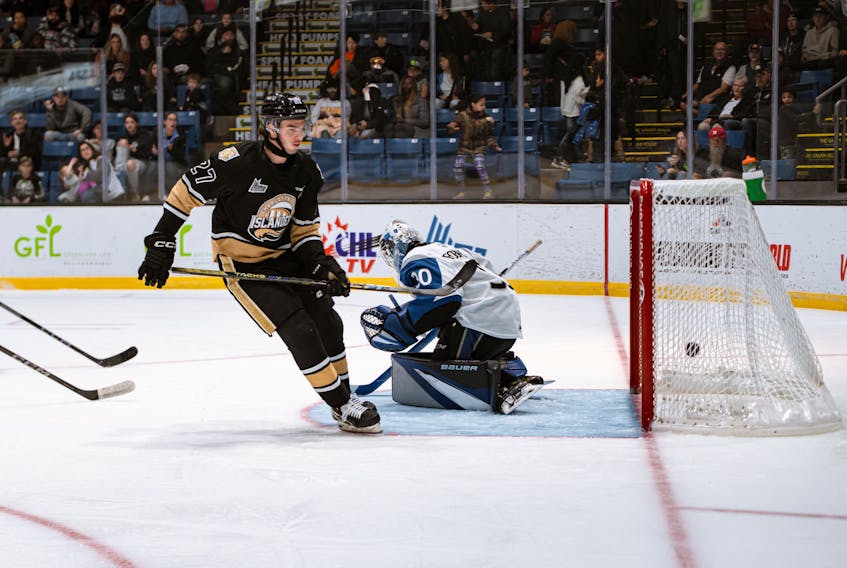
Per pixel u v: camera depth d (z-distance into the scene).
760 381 5.24
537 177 13.48
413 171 13.82
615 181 13.20
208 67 14.39
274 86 14.63
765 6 12.62
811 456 4.67
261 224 5.12
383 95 13.84
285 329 5.08
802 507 3.88
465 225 13.20
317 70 14.57
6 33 16.67
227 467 4.58
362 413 5.21
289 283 5.19
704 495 4.05
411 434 5.22
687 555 3.34
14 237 14.14
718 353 5.30
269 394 6.52
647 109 13.15
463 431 5.27
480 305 5.79
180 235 14.02
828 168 12.14
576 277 12.79
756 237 5.38
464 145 13.61
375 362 7.91
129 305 12.16
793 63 12.46
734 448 4.84
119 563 3.33
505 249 13.09
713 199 5.32
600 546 3.43
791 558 3.30
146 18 14.53
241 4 14.50
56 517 3.84
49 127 14.39
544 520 3.73
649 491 4.11
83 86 14.38
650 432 5.21
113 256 14.02
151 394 6.55
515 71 13.58
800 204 11.19
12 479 4.42
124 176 14.33
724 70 12.77
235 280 5.18
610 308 11.39
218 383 6.96
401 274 5.77
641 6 12.98
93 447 5.04
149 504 4.00
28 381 7.09
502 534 3.57
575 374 7.20
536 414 5.71
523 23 13.20
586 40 13.38
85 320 10.76
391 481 4.29
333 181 14.05
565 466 4.52
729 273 5.34
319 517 3.79
